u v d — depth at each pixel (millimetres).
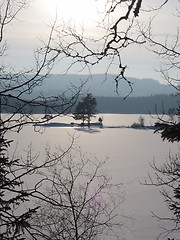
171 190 38188
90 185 31969
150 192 39656
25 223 6844
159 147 96062
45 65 6301
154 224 30281
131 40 6141
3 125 6621
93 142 99750
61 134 123312
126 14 5926
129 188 41562
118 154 75500
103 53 6160
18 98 6328
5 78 6375
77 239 14547
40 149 65500
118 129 173375
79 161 46656
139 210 33219
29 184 30938
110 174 47688
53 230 14133
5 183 7055
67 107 6504
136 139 121125
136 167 57469
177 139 7145
